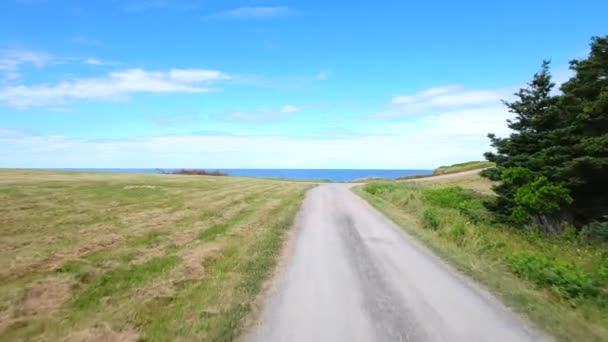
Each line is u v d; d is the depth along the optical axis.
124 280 7.96
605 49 16.20
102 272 8.49
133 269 8.81
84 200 22.36
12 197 21.64
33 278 7.93
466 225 14.30
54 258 9.54
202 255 10.14
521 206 15.95
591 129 16.67
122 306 6.43
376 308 6.60
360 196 33.09
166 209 20.12
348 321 6.02
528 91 18.45
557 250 10.78
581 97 17.48
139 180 42.78
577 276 7.53
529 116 18.34
